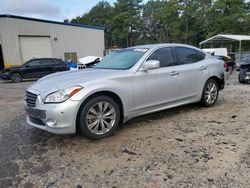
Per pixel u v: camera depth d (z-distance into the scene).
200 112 5.23
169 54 4.80
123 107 4.00
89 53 25.02
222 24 34.50
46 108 3.44
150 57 4.47
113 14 62.50
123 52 4.98
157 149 3.40
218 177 2.65
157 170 2.84
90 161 3.12
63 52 23.27
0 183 2.66
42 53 22.11
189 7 41.72
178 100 4.88
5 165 3.07
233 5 34.28
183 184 2.55
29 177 2.78
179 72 4.79
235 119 4.68
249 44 30.05
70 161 3.14
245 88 8.55
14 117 5.39
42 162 3.14
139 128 4.29
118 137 3.89
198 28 42.22
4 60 20.53
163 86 4.52
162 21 53.53
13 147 3.63
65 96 3.45
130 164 3.00
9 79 15.08
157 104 4.49
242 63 9.98
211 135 3.86
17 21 20.58
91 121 3.71
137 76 4.15
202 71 5.31
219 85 5.91
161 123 4.54
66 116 3.41
